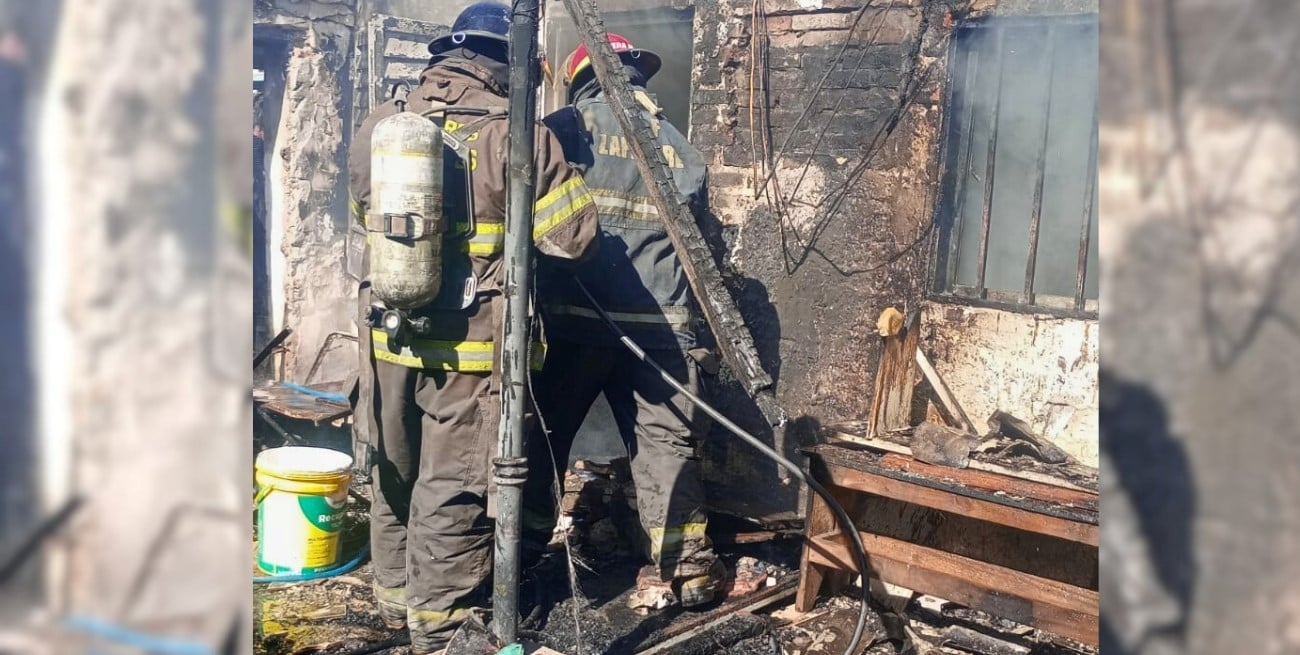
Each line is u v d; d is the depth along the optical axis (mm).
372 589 3518
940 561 3131
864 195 4023
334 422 4902
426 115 2891
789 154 4223
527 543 3729
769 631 3234
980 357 3889
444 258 2785
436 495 2908
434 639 2979
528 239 2617
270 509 3586
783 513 4242
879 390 3445
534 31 2551
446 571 2945
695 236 2547
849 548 3316
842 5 4016
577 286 3361
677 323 3393
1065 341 3684
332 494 3600
